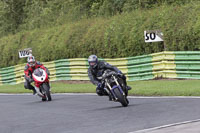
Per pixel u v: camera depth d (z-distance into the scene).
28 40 108.69
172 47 69.12
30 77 52.41
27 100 55.16
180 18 69.75
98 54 85.06
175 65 64.38
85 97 51.84
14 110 43.62
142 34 74.75
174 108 33.81
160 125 26.61
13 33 136.00
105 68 38.75
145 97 45.31
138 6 95.75
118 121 29.98
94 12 111.12
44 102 50.28
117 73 38.16
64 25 102.19
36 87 51.69
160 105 36.62
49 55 98.00
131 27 78.31
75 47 90.38
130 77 71.94
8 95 67.19
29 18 136.88
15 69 97.88
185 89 47.06
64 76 85.62
